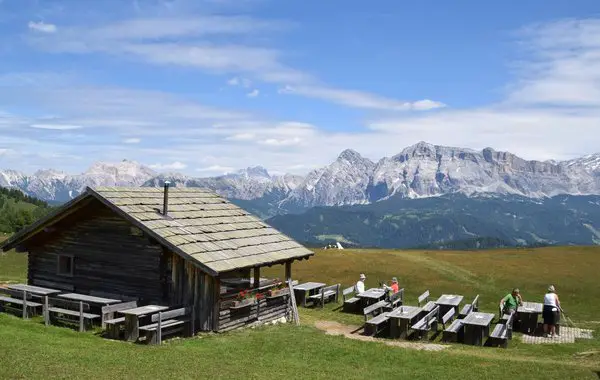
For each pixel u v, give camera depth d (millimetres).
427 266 57938
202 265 25266
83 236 29969
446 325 33656
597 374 21156
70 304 28047
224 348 23828
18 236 30531
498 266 57812
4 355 19109
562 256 65125
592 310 40250
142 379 17406
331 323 33531
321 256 65250
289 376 19234
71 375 17312
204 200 33500
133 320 24609
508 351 26688
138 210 27734
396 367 22078
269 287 31984
